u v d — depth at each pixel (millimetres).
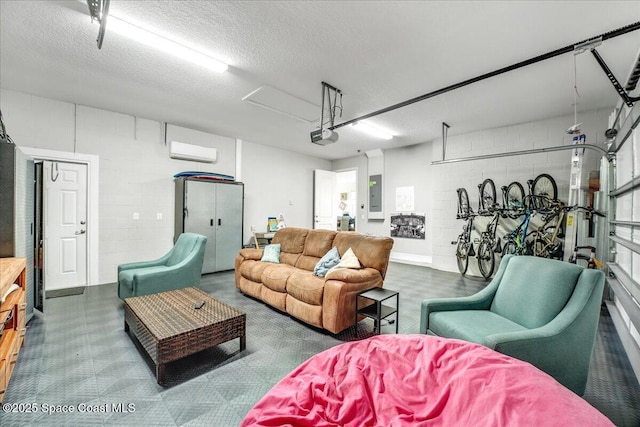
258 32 2371
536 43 2471
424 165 6102
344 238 3359
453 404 1042
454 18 2176
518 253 4379
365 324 2898
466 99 3676
